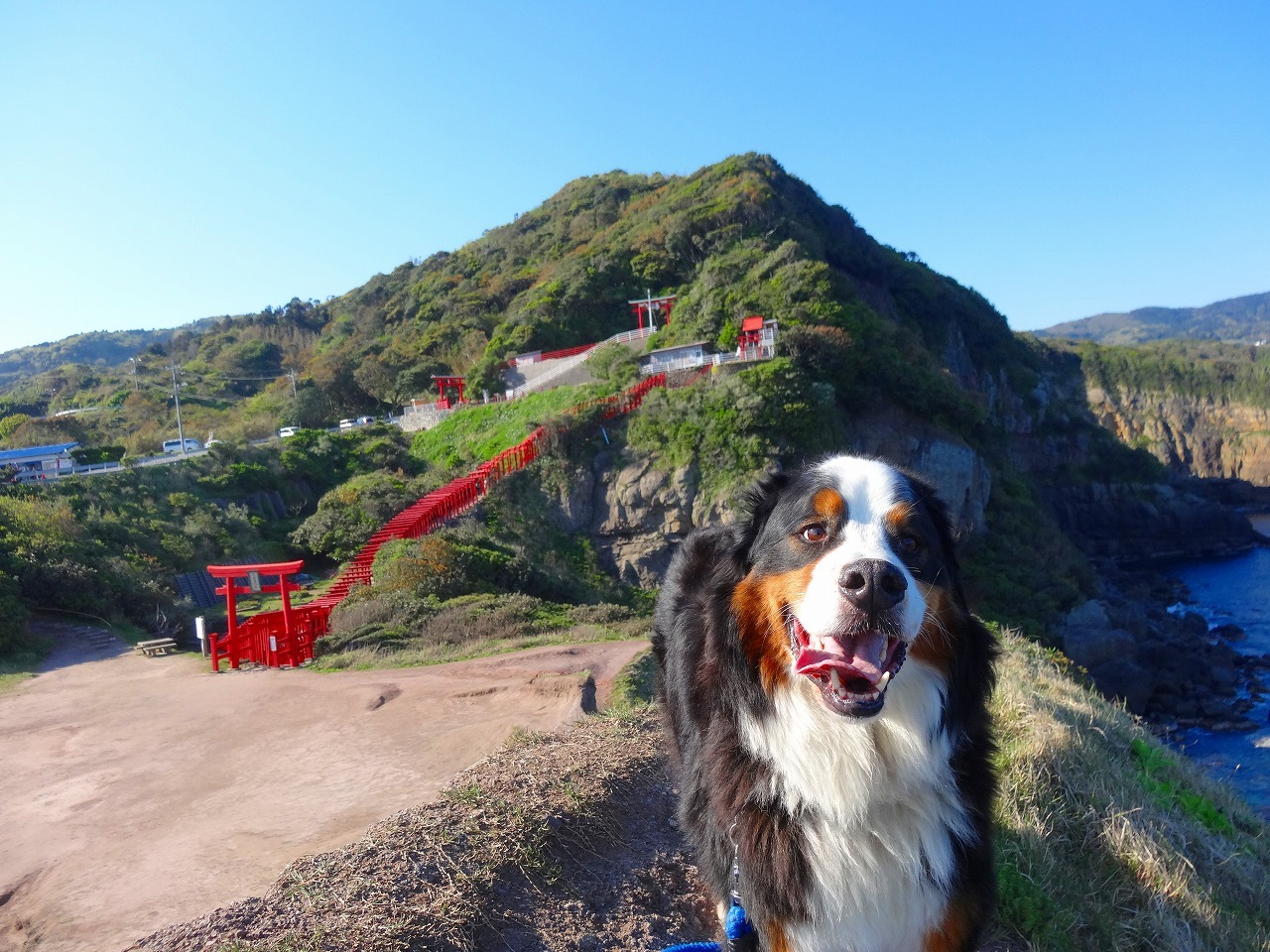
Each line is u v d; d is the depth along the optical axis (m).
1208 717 28.33
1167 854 4.54
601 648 10.80
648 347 45.66
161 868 4.38
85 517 24.72
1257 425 95.94
